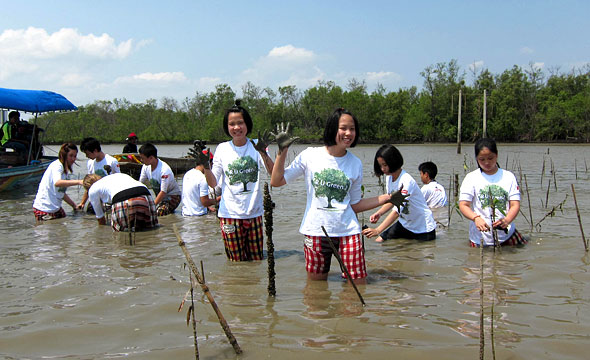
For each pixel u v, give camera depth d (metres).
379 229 6.07
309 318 3.61
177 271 5.02
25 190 12.82
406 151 39.25
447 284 4.42
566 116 58.31
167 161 16.56
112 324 3.58
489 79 68.31
